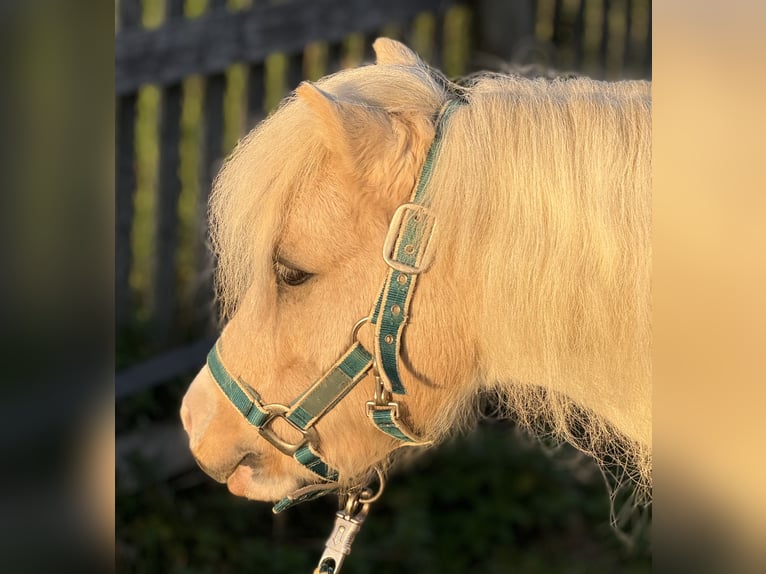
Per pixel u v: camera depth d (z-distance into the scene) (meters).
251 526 3.06
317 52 3.56
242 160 1.49
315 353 1.47
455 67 4.05
